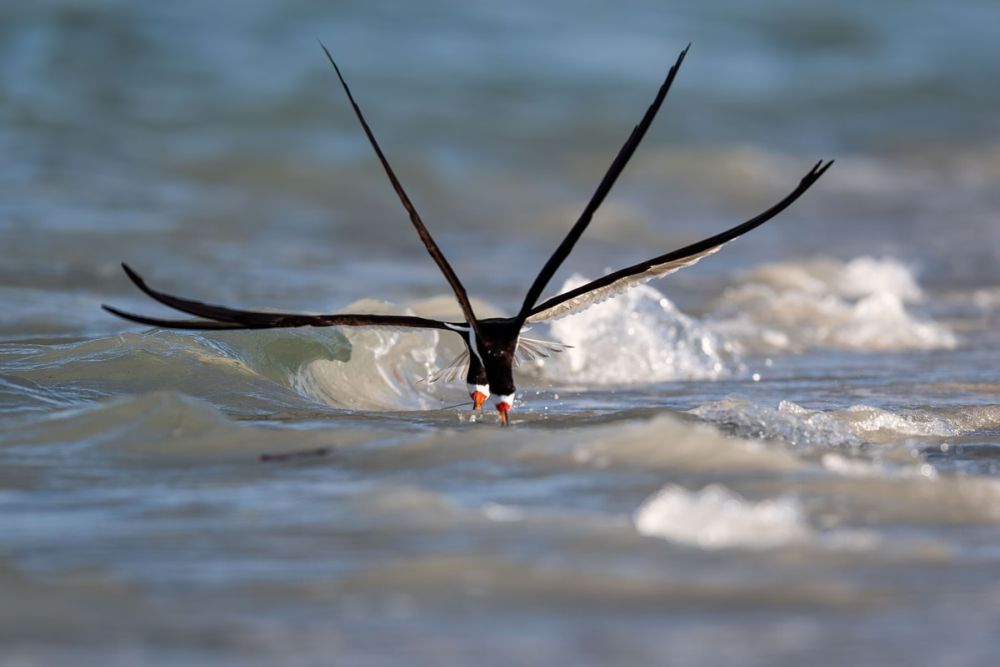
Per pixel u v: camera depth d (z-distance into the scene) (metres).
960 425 13.79
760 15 57.22
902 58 53.69
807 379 17.47
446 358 17.08
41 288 21.58
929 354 19.64
